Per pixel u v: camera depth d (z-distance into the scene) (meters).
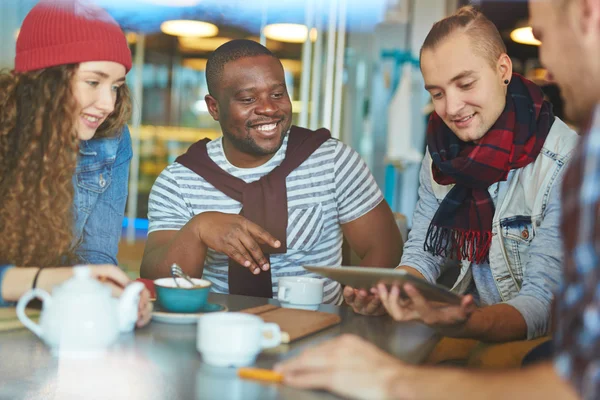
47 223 1.50
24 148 1.51
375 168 5.04
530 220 1.65
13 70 1.55
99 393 0.90
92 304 1.05
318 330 1.26
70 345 1.04
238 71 1.94
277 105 1.96
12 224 1.49
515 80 1.69
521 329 1.38
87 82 1.52
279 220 2.00
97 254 1.79
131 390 0.91
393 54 5.00
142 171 6.62
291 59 3.95
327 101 3.75
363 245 2.12
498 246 1.70
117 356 1.06
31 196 1.50
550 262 1.49
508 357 1.31
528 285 1.49
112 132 1.77
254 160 2.04
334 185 2.07
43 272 1.26
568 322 0.70
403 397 0.84
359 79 4.72
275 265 2.02
